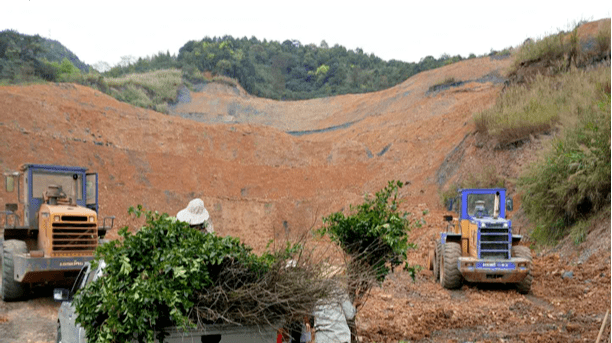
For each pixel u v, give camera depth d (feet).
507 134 78.43
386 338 27.20
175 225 16.26
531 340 25.94
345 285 18.49
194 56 289.12
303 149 131.95
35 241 40.73
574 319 30.55
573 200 50.01
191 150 120.37
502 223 41.75
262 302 15.64
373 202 23.82
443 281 43.65
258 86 284.82
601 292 36.55
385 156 122.01
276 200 108.27
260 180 115.96
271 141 131.44
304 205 106.52
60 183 41.42
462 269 41.04
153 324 14.79
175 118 135.13
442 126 124.06
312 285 16.39
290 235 23.56
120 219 87.97
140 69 276.62
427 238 66.23
